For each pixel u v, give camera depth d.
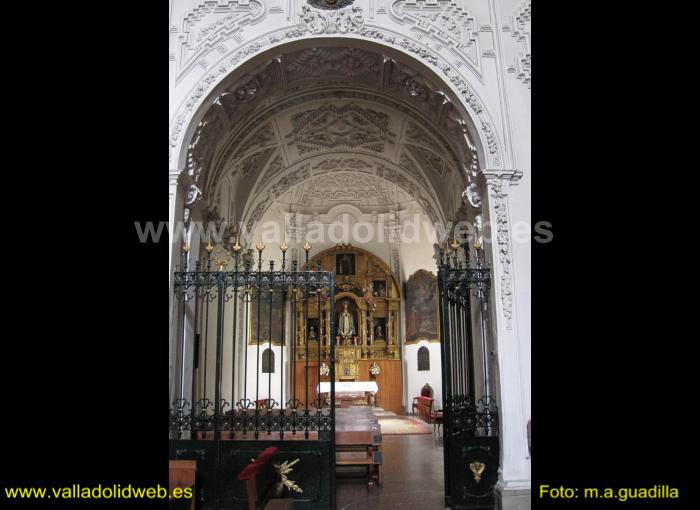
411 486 9.59
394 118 12.16
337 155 14.70
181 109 9.03
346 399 19.75
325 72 10.52
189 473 7.20
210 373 12.25
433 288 22.00
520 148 9.18
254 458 8.12
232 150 11.66
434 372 21.58
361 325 22.69
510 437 8.13
